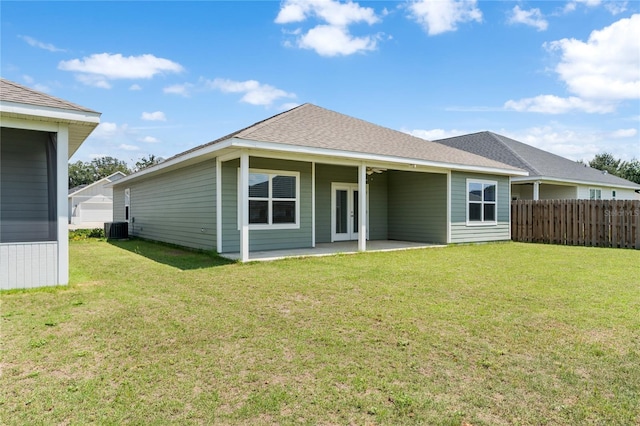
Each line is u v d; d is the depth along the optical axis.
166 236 13.90
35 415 2.40
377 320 4.30
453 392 2.68
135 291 5.81
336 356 3.31
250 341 3.68
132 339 3.74
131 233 18.48
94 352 3.42
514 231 14.98
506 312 4.59
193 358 3.28
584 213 12.98
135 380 2.88
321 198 13.51
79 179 66.75
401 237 14.71
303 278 6.75
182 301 5.19
